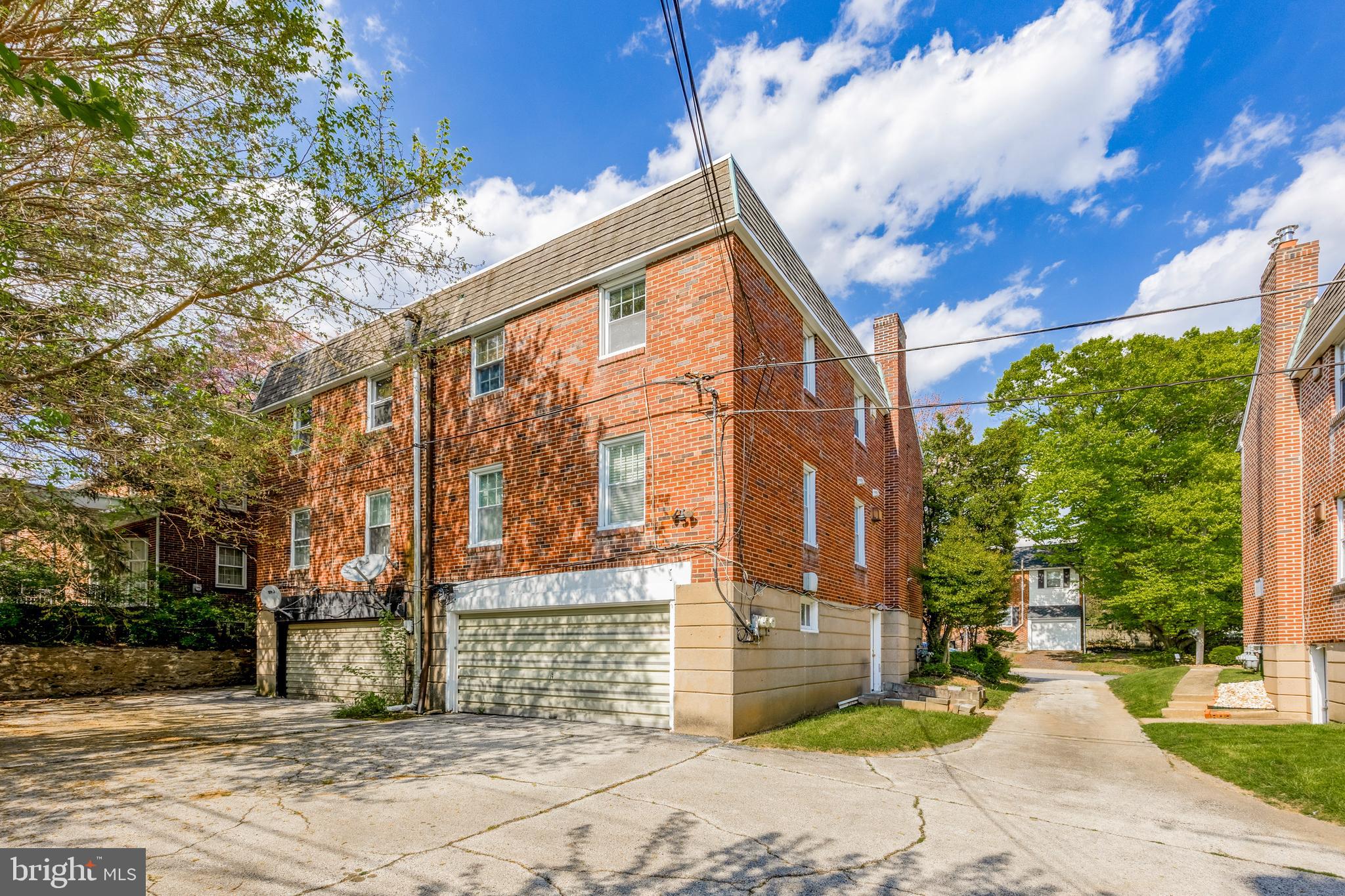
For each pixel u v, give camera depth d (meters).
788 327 12.45
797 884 4.81
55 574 15.27
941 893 4.72
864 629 15.84
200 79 7.49
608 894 4.55
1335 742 9.16
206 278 8.20
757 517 10.54
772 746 9.30
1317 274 13.34
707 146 7.22
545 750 8.70
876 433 18.12
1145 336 27.67
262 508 16.77
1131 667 30.39
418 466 13.23
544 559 11.62
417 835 5.48
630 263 11.16
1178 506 24.30
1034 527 29.34
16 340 7.40
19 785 6.84
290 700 15.18
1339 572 11.32
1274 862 5.47
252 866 4.79
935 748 10.08
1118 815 6.73
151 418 8.41
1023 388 31.03
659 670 10.23
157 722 11.52
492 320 12.92
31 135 7.04
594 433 11.37
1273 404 13.49
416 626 12.80
